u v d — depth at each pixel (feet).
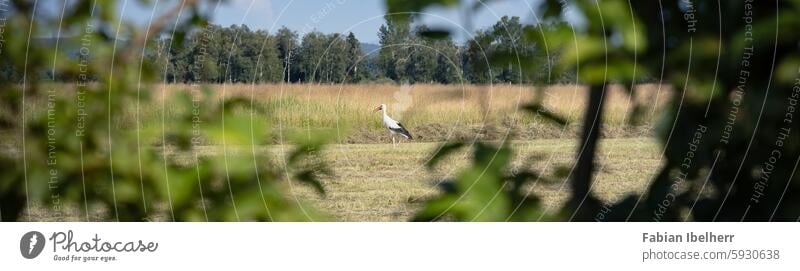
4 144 6.79
